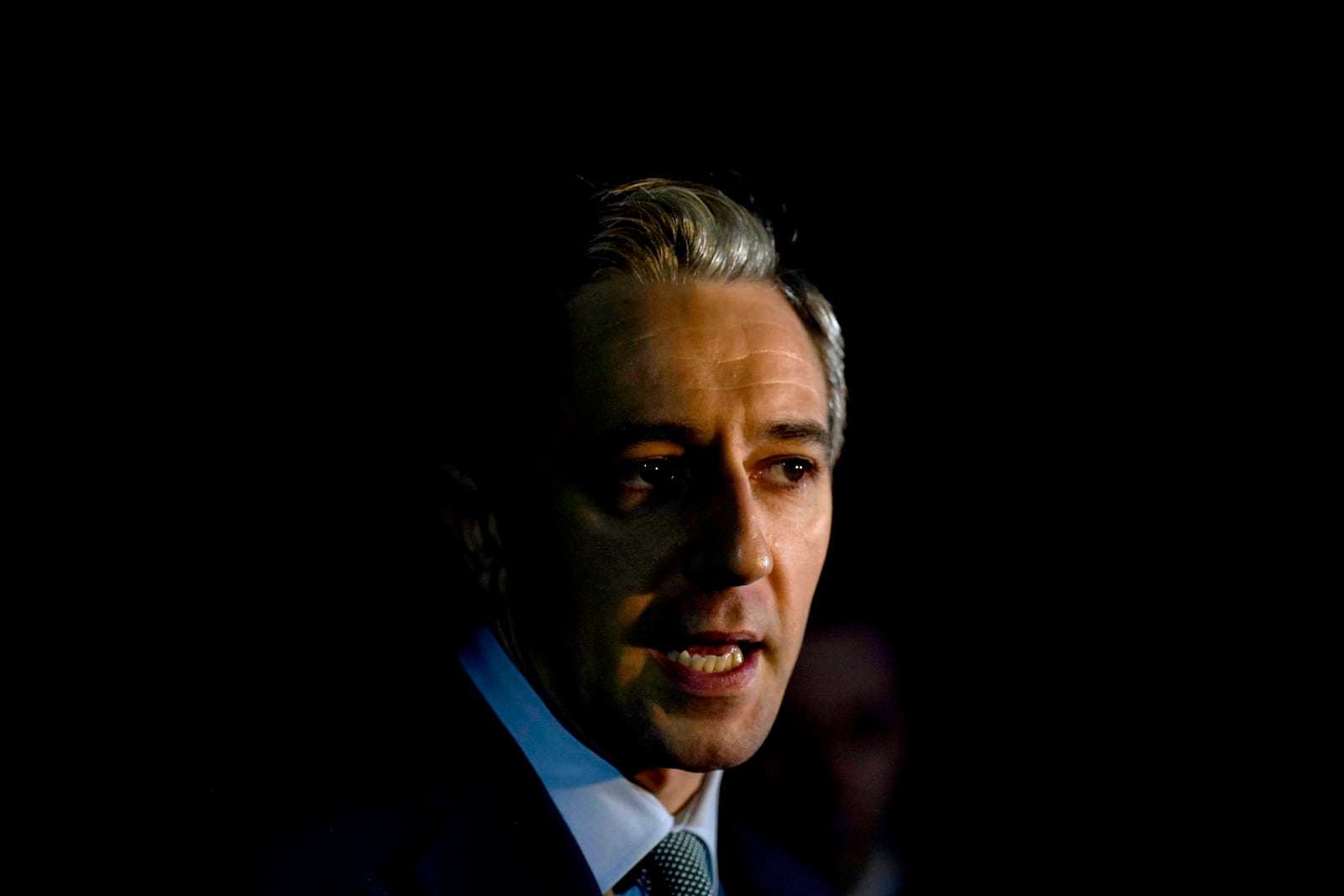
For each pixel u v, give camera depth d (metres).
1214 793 4.28
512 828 1.55
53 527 3.11
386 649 3.08
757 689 1.50
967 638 4.33
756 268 1.56
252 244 3.25
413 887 1.49
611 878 1.58
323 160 3.25
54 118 3.06
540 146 3.36
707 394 1.45
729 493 1.44
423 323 3.22
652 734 1.46
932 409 4.27
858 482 4.27
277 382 3.29
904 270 4.06
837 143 3.78
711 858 1.73
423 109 3.28
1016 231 4.05
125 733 2.70
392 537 3.24
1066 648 4.50
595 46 3.40
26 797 2.45
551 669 1.56
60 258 3.14
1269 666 4.34
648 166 3.48
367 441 3.27
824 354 1.65
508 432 1.56
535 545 1.52
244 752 2.53
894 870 3.32
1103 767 4.30
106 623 3.04
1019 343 4.22
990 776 4.23
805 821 2.87
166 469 3.21
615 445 1.44
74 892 2.34
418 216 3.26
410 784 1.63
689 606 1.44
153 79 3.11
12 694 2.84
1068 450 4.32
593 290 1.50
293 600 3.18
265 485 3.25
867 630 3.07
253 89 3.18
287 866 1.50
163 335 3.22
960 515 4.36
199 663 3.04
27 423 3.13
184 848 1.82
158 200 3.18
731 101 3.60
